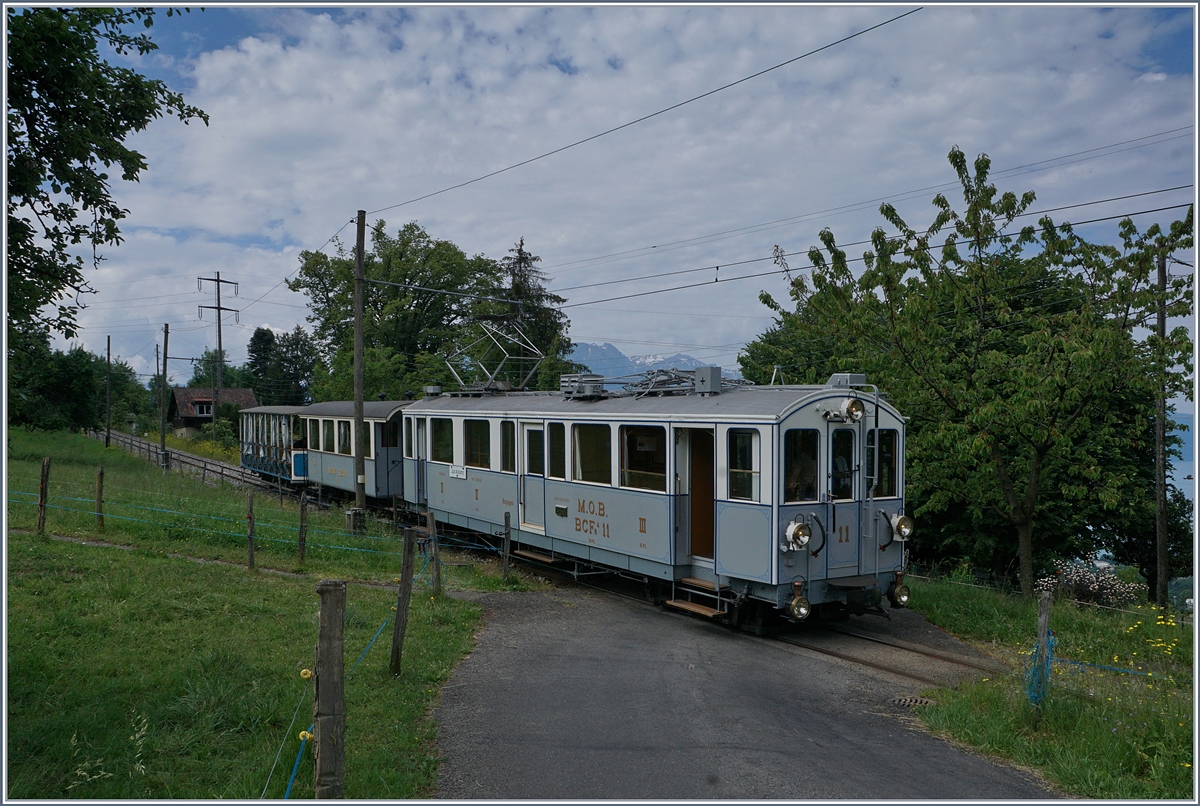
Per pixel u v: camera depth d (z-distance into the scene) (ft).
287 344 256.73
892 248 47.75
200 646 25.34
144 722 18.47
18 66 28.66
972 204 45.62
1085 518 58.08
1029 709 22.24
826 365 69.21
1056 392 41.52
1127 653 31.86
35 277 34.45
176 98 36.47
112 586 30.66
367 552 46.21
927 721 23.21
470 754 19.56
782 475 32.65
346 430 69.97
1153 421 60.54
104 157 33.19
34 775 15.97
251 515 38.68
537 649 30.32
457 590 39.96
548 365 109.70
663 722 22.36
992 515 56.70
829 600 33.81
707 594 35.96
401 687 23.84
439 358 120.16
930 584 42.65
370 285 142.61
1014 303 56.13
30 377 111.55
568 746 20.29
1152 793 17.71
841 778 18.56
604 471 41.34
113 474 81.10
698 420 35.58
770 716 23.32
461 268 148.66
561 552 44.70
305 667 24.30
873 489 35.12
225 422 170.91
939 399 47.37
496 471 50.34
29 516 46.29
